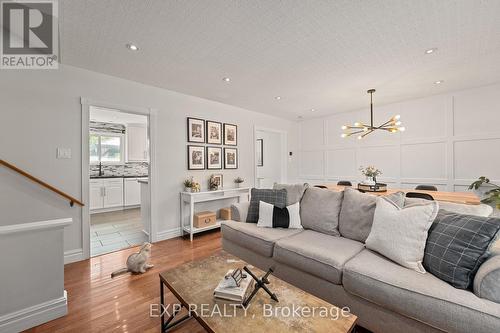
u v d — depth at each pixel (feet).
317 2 5.57
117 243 11.17
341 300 5.43
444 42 7.44
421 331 4.26
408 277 4.61
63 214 8.71
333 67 9.32
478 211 5.49
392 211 5.84
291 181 20.47
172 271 5.35
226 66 9.16
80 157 9.12
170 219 12.03
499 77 10.57
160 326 5.42
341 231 7.34
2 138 7.57
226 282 4.44
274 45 7.58
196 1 5.49
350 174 17.48
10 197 7.64
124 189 19.72
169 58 8.45
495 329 3.47
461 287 4.20
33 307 5.36
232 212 9.66
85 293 6.76
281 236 7.39
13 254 5.16
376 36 7.08
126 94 10.43
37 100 8.21
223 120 14.69
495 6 5.72
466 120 12.48
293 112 17.39
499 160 11.60
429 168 13.78
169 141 11.97
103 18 6.13
